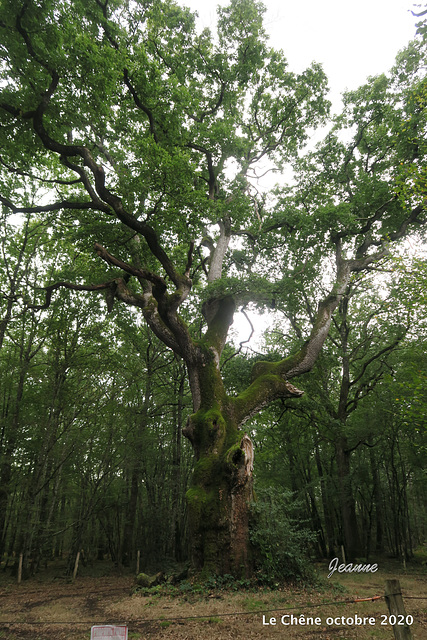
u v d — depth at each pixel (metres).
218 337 14.76
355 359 20.84
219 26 16.91
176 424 23.47
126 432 19.91
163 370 23.86
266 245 18.72
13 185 19.36
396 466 23.84
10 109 11.31
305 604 8.38
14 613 9.33
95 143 15.95
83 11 12.02
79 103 12.24
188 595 9.66
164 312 13.26
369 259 17.88
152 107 13.52
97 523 26.00
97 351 20.11
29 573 16.78
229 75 17.33
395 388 12.71
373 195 17.33
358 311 21.69
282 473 24.80
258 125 19.81
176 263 19.97
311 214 16.80
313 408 18.48
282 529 11.10
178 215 13.16
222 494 11.38
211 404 13.38
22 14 10.08
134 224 12.30
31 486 17.84
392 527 23.22
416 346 16.09
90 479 21.39
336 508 25.08
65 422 19.44
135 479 21.41
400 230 17.50
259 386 14.27
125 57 12.09
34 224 21.70
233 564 10.60
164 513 22.23
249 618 7.49
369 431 18.62
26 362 19.72
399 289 13.52
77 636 6.99
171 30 16.39
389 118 17.41
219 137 15.98
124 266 12.01
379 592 10.16
